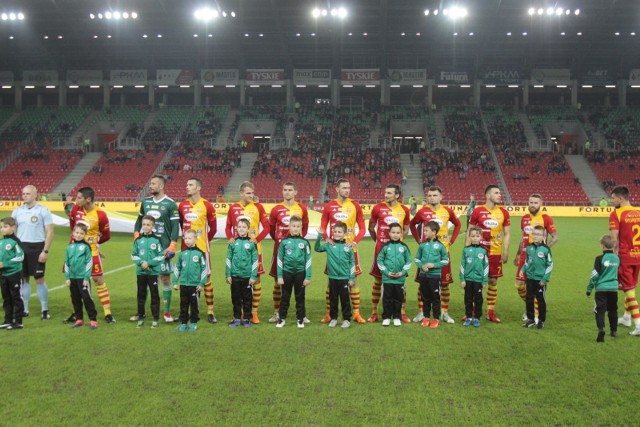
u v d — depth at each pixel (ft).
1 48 160.04
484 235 26.76
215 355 20.12
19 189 139.85
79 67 173.17
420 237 27.63
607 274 22.66
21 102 172.35
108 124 165.68
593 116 160.76
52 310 28.25
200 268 24.26
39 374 17.94
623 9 126.41
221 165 145.69
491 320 26.35
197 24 139.13
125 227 71.67
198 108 169.58
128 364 19.01
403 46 154.30
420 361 19.54
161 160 149.28
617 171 142.10
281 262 24.88
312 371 18.37
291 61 167.12
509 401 15.92
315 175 140.36
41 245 27.14
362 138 154.40
